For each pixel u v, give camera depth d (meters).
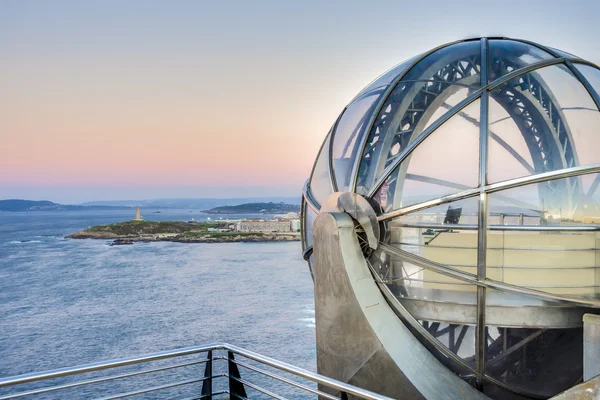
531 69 7.86
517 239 7.21
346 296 7.57
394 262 7.89
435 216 7.52
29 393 5.61
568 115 7.83
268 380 42.72
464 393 7.33
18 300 85.00
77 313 74.19
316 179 9.56
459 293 7.52
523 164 7.34
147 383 43.62
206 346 6.67
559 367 7.58
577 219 7.19
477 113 7.54
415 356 7.46
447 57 8.48
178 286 97.69
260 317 69.25
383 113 8.35
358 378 7.61
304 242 10.30
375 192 7.94
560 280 7.24
